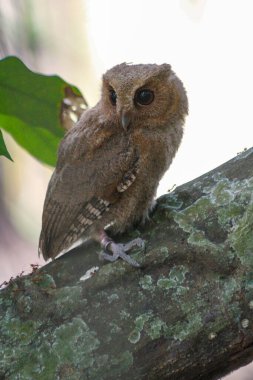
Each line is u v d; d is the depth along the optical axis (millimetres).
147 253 6914
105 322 6660
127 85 8383
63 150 8531
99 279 6902
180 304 6586
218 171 7355
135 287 6773
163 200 7465
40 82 8281
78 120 8766
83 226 8258
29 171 15906
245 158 7309
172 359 6496
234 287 6508
